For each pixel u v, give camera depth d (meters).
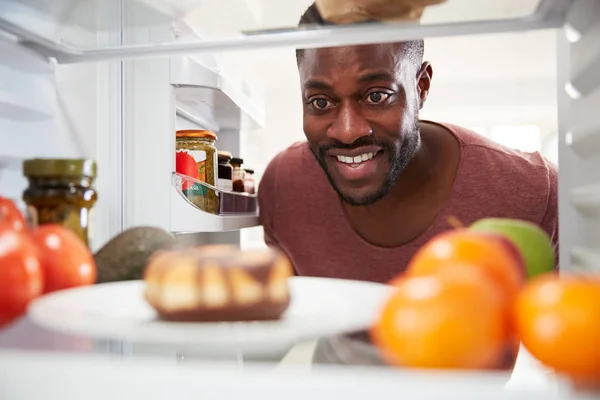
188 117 1.20
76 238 0.47
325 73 0.92
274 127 2.46
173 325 0.33
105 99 0.77
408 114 0.97
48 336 0.39
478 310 0.28
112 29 0.68
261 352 0.38
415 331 0.27
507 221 0.48
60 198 0.51
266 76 2.33
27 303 0.38
